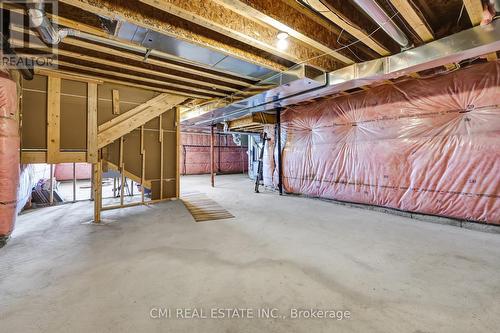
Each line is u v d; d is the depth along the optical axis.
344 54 3.12
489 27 2.19
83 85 3.71
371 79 3.17
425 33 2.49
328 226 3.33
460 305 1.54
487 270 2.00
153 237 2.91
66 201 5.12
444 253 2.36
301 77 3.21
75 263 2.18
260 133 8.69
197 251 2.46
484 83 2.97
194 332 1.34
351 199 4.56
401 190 3.80
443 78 3.31
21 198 3.85
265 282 1.85
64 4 2.16
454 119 3.24
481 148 3.00
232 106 4.97
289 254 2.38
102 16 2.09
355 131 4.45
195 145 12.44
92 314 1.48
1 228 2.52
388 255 2.33
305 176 5.48
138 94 4.38
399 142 3.80
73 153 3.58
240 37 2.50
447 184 3.31
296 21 2.43
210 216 3.91
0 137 2.49
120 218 3.80
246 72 3.50
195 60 3.03
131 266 2.12
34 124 3.32
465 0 1.95
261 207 4.59
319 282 1.85
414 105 3.62
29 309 1.52
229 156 13.51
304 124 5.48
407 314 1.46
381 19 2.10
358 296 1.66
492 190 2.94
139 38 2.47
